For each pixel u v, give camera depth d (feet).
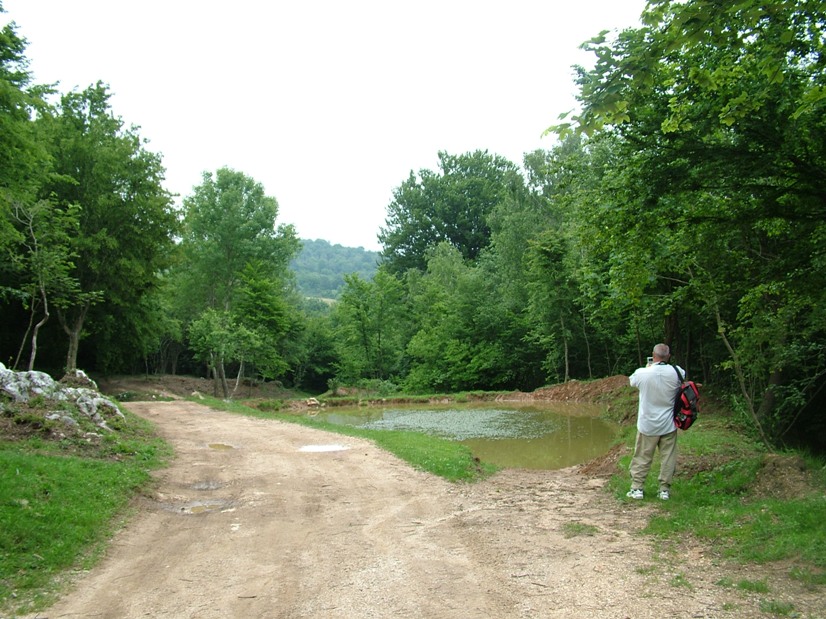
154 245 109.91
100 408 48.83
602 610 14.51
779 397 45.24
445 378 145.38
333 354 185.16
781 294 34.91
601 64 16.98
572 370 128.77
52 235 84.02
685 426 25.96
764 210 28.63
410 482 34.40
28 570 18.72
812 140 25.79
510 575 17.58
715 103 26.61
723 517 21.53
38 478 26.68
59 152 100.42
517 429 72.33
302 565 19.63
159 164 110.63
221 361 120.88
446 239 221.66
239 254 166.71
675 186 28.89
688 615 13.80
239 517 26.78
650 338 99.30
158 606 16.35
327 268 610.65
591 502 27.86
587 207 36.88
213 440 51.24
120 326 122.72
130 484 30.63
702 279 35.55
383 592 16.72
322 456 43.68
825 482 23.72
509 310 143.33
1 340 110.11
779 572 15.99
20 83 64.90
